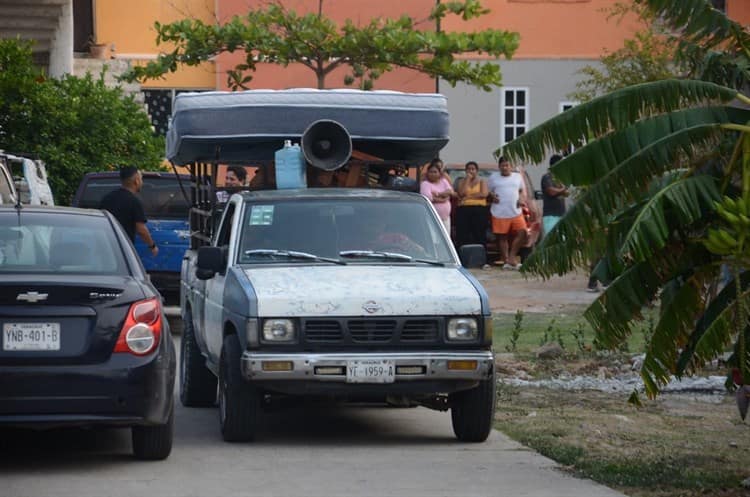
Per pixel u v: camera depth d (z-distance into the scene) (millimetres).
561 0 82000
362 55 57656
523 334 40688
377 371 23141
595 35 82438
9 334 20375
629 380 32344
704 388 30812
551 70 82188
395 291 23688
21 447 23531
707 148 21250
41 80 55531
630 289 21531
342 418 27438
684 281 21969
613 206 21188
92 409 20562
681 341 21500
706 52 22922
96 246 22406
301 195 26734
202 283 28047
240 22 57469
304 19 57219
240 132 28672
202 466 21922
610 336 21781
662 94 21438
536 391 30969
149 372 20844
